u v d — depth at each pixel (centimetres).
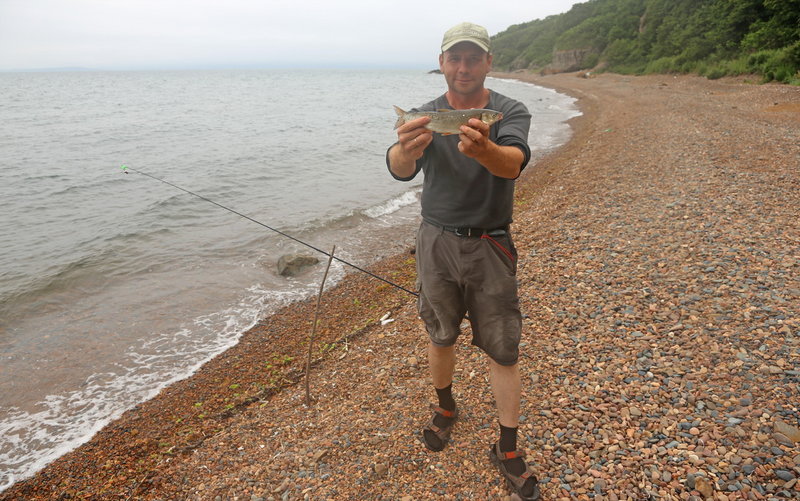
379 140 2277
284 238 919
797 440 254
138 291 706
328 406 383
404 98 5728
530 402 325
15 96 6656
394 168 221
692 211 681
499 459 264
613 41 6994
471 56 208
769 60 2631
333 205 1144
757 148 1036
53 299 680
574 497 248
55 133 2662
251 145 2142
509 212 224
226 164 1695
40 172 1596
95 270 771
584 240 642
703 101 2169
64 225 1007
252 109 4269
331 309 637
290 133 2573
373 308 610
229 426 391
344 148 2019
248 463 329
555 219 777
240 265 803
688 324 390
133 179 1469
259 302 675
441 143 213
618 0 8044
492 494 261
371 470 291
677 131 1436
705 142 1193
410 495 268
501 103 217
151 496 322
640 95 3025
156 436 404
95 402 465
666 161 1058
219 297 690
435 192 227
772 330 359
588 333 403
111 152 2006
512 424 253
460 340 425
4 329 601
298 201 1188
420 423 326
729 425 275
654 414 297
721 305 409
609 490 249
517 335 236
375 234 951
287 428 362
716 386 312
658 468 256
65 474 370
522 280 535
